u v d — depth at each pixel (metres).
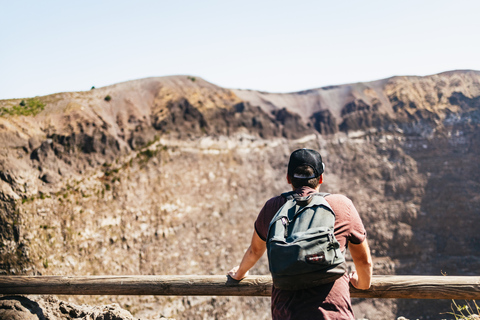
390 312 30.00
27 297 4.65
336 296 2.62
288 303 2.67
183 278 4.27
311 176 2.91
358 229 2.77
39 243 23.00
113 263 25.77
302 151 3.02
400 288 3.70
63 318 4.77
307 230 2.52
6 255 21.73
